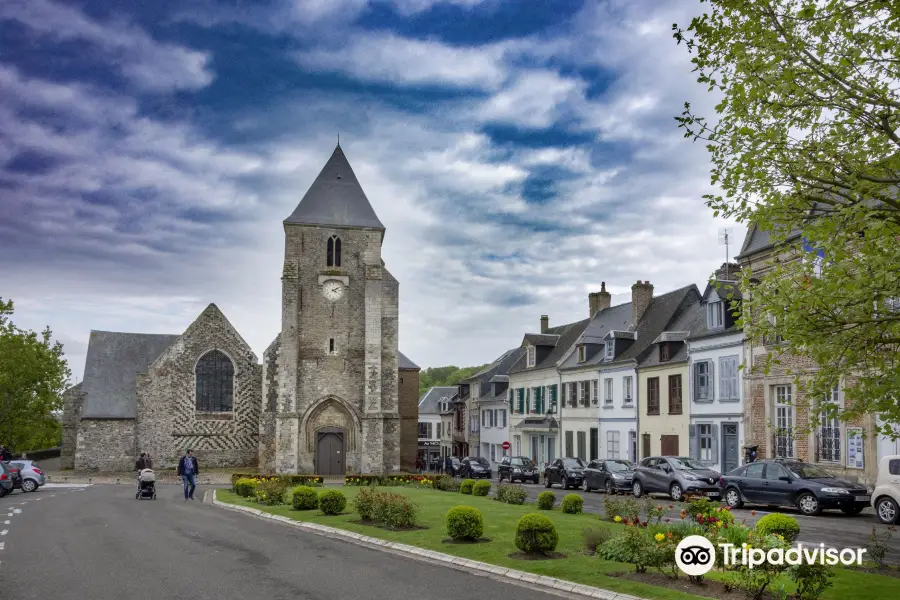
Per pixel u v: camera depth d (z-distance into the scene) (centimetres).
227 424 5209
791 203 1014
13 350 5244
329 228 4625
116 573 1165
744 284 1062
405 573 1158
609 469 2925
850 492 1975
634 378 3859
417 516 1806
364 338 4572
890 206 974
